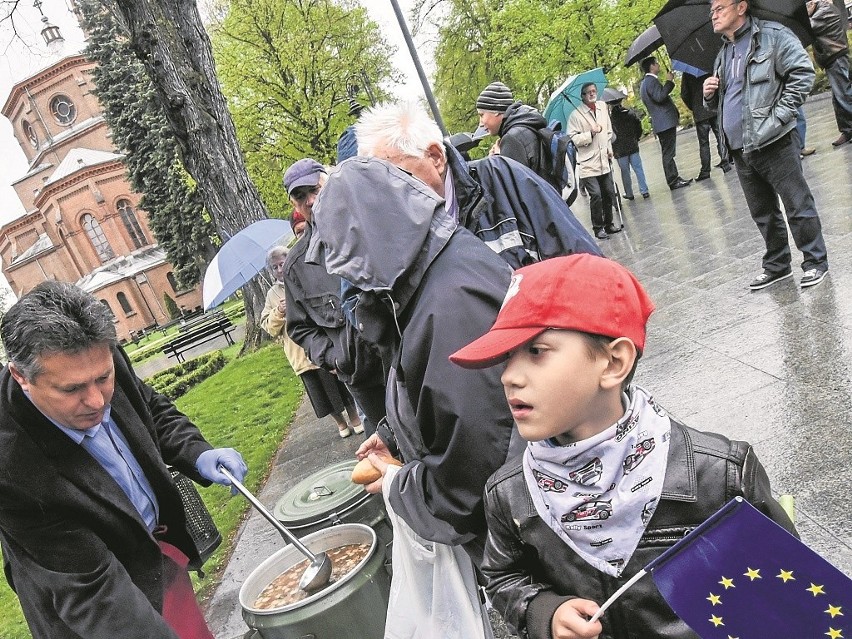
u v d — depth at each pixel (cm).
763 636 118
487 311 183
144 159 3500
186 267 3609
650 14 2170
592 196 947
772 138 454
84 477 206
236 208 1249
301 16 2364
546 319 126
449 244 195
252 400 1052
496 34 2530
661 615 132
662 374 440
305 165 363
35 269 6059
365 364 318
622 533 131
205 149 1229
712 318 499
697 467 129
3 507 192
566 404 128
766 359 403
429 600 213
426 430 190
